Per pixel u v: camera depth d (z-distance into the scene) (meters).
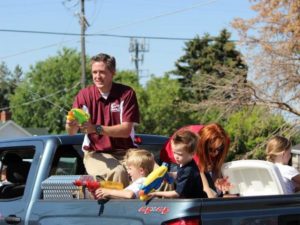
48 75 114.50
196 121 93.25
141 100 93.88
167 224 7.86
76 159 10.88
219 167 9.92
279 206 8.62
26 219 9.88
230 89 44.88
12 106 118.12
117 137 10.48
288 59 43.97
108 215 8.66
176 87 93.75
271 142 10.99
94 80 10.55
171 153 10.48
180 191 8.56
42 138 10.51
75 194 9.43
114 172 10.03
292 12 43.62
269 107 44.09
